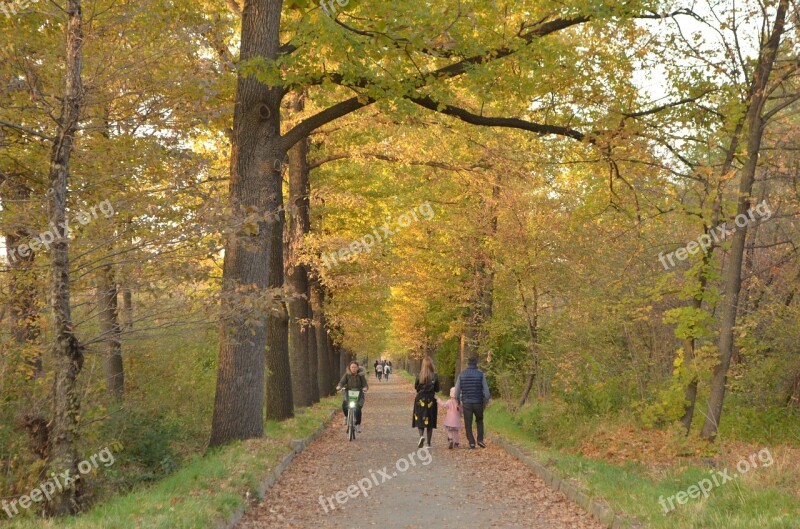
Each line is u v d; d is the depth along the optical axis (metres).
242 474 8.51
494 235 18.12
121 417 9.69
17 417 7.51
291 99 17.28
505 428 16.47
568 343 14.80
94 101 7.32
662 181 12.02
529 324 17.91
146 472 9.43
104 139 8.77
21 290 8.41
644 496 7.41
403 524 7.34
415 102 11.57
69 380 6.91
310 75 10.71
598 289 14.80
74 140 8.26
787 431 11.70
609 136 11.72
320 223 23.16
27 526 5.85
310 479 10.10
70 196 8.25
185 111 7.83
